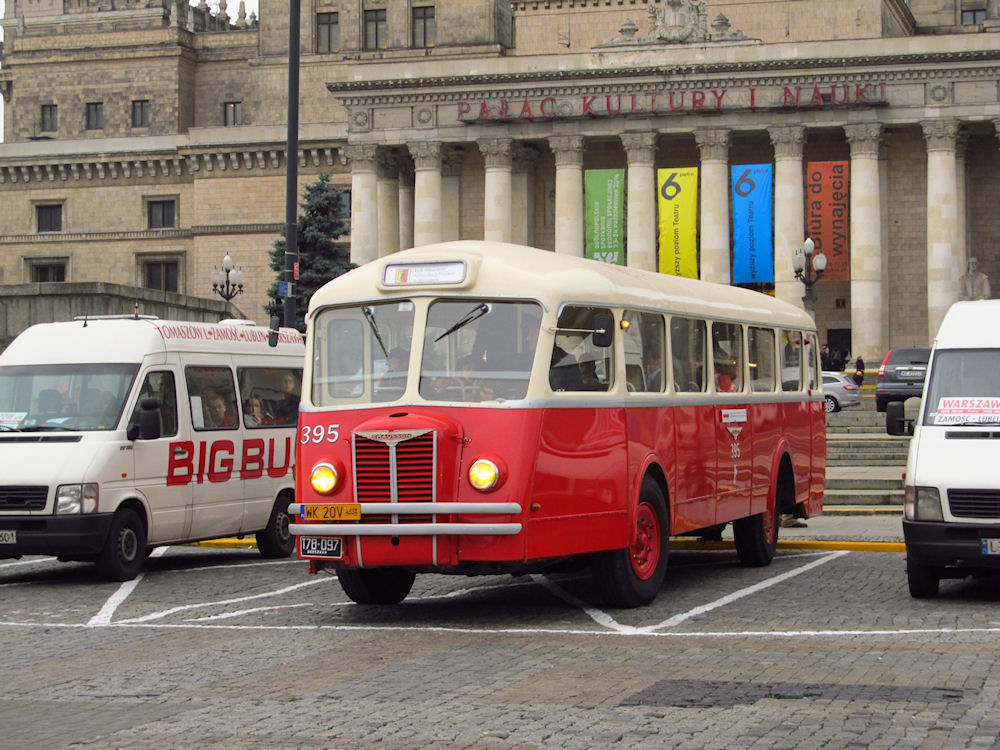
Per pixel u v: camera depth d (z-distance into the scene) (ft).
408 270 50.42
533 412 48.03
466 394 48.70
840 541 74.08
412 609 53.93
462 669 40.42
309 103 315.17
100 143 321.32
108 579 65.00
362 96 265.54
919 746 30.30
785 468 70.90
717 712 33.94
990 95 242.37
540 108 256.73
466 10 297.33
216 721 34.06
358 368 50.44
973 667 39.34
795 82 247.70
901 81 245.65
